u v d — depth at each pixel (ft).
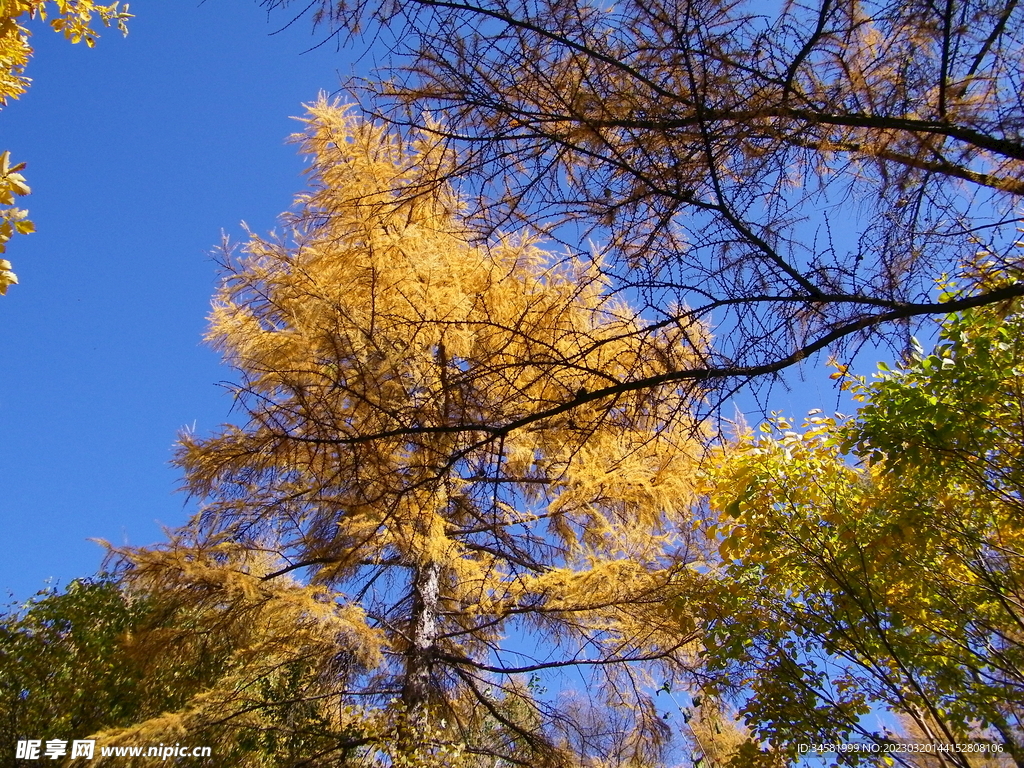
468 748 17.99
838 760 12.58
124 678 19.61
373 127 8.38
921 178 6.77
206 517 17.95
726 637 14.30
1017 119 6.05
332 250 15.12
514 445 15.53
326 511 15.97
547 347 7.66
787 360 6.79
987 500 12.04
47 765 18.40
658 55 6.71
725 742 19.29
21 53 9.18
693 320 7.13
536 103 7.07
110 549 16.33
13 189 7.64
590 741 17.78
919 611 12.94
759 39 6.59
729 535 14.71
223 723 16.67
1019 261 6.48
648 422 7.93
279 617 16.93
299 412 7.63
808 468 13.84
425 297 13.85
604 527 19.10
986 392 10.85
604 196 7.35
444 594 21.42
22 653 20.25
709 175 7.06
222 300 19.25
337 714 18.29
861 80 6.80
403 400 7.97
